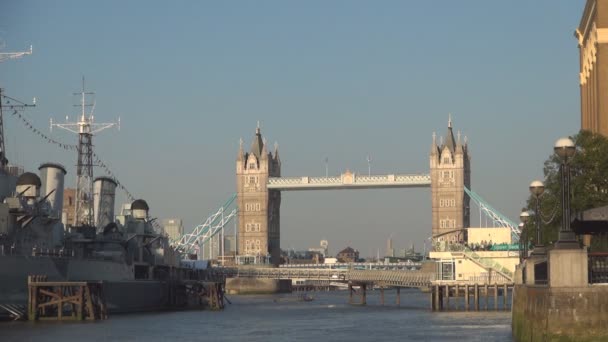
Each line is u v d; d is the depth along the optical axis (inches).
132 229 6904.5
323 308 7357.3
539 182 2906.0
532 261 2800.2
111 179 7003.0
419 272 7440.9
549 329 2080.5
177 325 4790.8
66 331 4106.8
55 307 4960.6
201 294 7111.2
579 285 2074.3
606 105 4594.0
